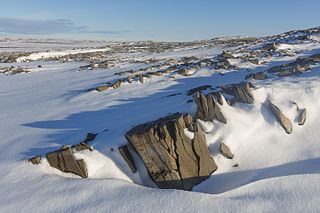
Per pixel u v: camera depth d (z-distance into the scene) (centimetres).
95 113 1374
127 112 1295
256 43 4338
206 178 855
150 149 855
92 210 709
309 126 971
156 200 717
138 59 3900
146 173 865
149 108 1288
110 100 1595
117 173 862
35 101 1844
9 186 815
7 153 1001
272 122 968
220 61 2197
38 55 6150
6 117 1502
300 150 904
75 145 913
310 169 834
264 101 1030
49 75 3048
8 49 9106
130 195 745
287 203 679
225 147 894
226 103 1006
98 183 801
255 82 1267
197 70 2042
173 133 864
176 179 844
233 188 818
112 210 702
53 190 786
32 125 1295
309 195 696
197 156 865
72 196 759
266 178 805
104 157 881
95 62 3981
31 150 994
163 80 1892
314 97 1043
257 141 930
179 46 6775
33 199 760
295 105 1011
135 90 1747
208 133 929
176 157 854
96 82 2247
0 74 3394
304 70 1403
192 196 717
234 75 1803
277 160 885
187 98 1266
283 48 2898
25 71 3447
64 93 1981
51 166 877
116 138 923
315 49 2641
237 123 950
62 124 1254
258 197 707
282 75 1388
